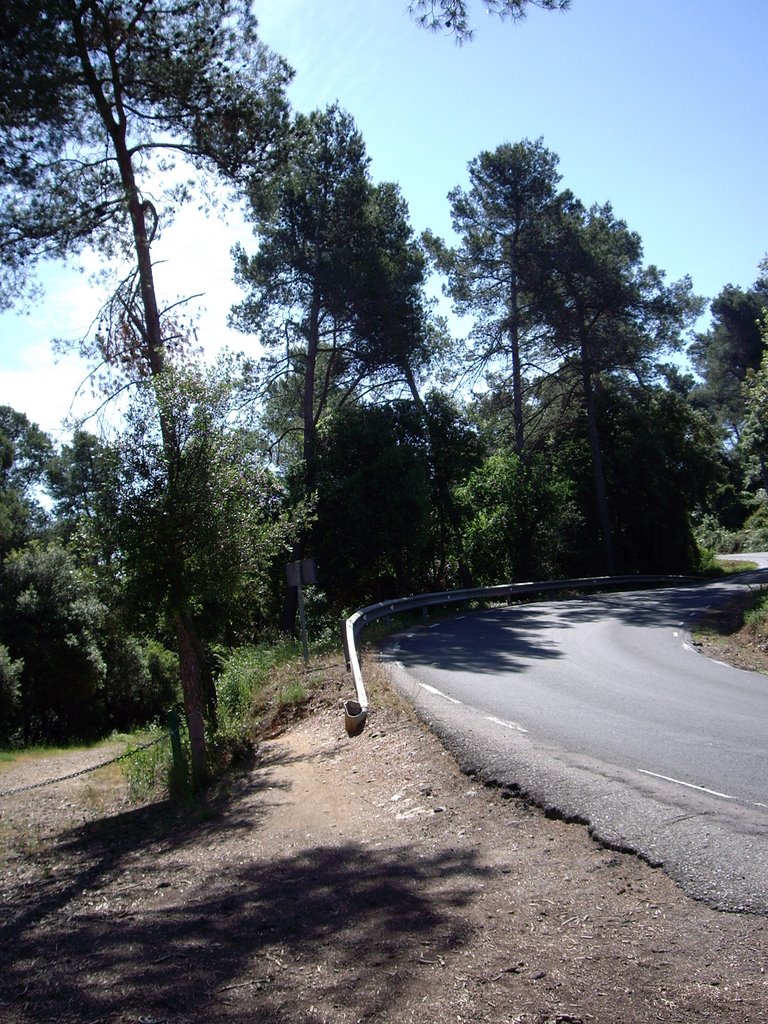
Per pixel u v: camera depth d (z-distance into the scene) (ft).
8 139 47.50
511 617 87.97
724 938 14.53
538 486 131.85
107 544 40.06
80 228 54.13
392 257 110.93
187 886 21.91
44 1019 14.37
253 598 46.26
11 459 170.30
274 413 122.42
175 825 31.48
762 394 78.79
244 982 14.73
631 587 143.43
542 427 162.20
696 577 163.43
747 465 228.63
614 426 163.22
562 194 140.97
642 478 161.38
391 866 20.25
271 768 35.58
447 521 124.67
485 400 148.56
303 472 108.37
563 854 19.65
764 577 131.54
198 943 17.04
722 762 26.55
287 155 58.65
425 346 119.03
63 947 18.43
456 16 27.76
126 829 33.65
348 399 122.93
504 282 141.90
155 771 43.19
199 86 53.31
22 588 106.52
